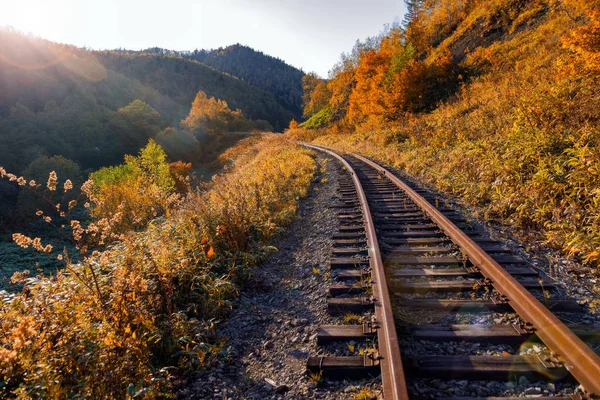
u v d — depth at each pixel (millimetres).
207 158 69250
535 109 9141
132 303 3250
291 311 3930
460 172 9445
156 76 195250
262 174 13055
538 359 2498
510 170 7359
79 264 4039
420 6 56531
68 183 3787
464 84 22984
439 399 2254
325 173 14156
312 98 90250
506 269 4121
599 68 9258
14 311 3072
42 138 72125
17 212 32906
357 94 37906
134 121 83188
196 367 3111
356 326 3258
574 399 2143
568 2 19094
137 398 2469
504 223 6066
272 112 195125
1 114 96188
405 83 28422
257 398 2652
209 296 4098
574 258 4426
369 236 5465
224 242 5629
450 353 2742
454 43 34406
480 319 3184
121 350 2734
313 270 4848
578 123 7738
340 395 2533
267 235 6512
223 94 192375
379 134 23219
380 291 3566
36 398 2297
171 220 6773
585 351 2277
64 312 2986
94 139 76562
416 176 11602
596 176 5520
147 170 28422
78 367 2510
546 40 19656
